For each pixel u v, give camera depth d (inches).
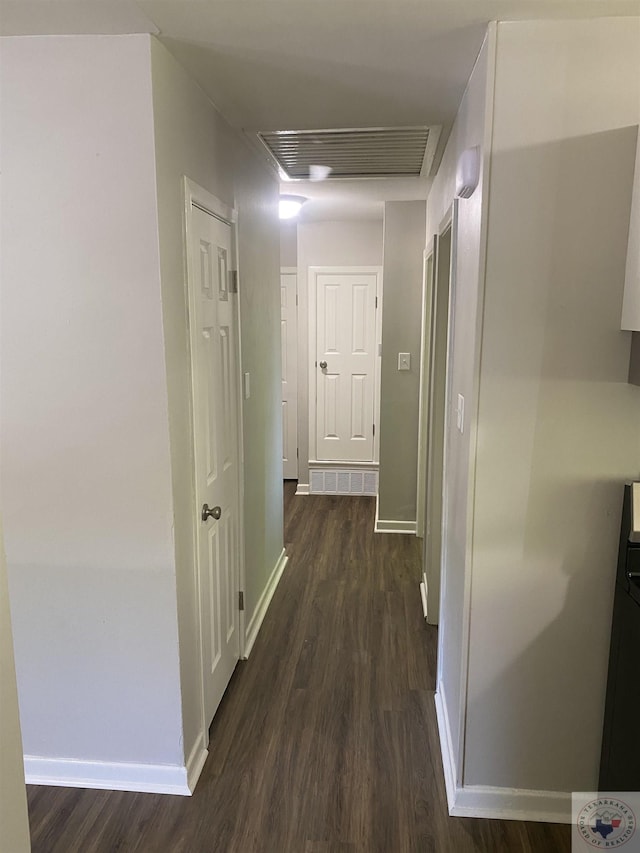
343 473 207.5
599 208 62.4
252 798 76.1
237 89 77.7
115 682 75.7
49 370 69.6
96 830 71.3
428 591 120.6
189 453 76.4
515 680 72.1
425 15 57.8
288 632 116.4
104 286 67.2
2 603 33.2
